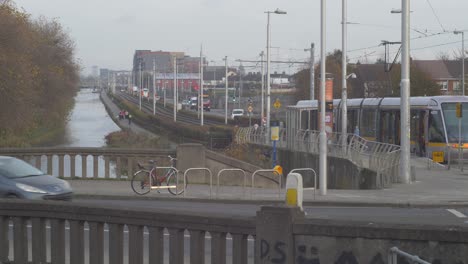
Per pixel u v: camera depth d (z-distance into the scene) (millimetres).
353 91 92875
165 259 12633
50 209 10359
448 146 37188
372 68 95750
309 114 52344
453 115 41094
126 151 29797
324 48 26000
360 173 30641
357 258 8141
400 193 26078
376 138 48031
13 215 10688
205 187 28156
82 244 10195
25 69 57062
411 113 44094
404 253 7309
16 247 10680
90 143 72938
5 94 54906
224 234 9016
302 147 43125
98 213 9938
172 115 125812
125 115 125500
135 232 9680
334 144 36969
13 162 20297
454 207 22625
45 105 78375
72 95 96625
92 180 29281
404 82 28766
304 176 40719
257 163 43062
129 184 28078
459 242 7637
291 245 8383
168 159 29656
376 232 8016
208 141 65250
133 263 9688
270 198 24344
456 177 32000
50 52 82688
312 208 22531
